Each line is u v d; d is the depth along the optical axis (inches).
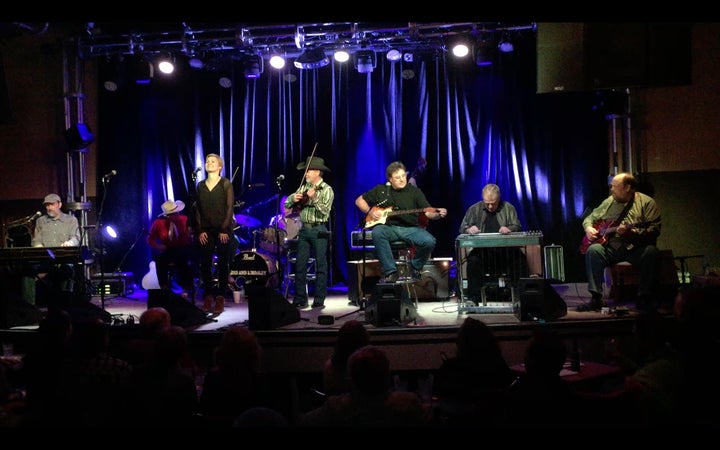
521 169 355.6
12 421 117.0
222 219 271.4
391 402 112.7
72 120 367.2
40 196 370.0
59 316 160.6
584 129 347.9
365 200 276.1
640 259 244.7
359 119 372.8
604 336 223.8
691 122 328.5
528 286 225.6
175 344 133.0
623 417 123.7
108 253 378.0
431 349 219.9
